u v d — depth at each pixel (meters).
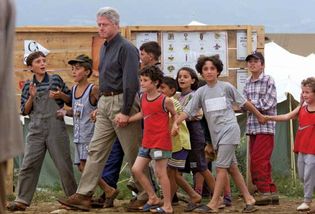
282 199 16.58
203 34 17.70
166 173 13.16
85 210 13.60
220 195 13.97
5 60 5.43
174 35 17.62
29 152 14.12
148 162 13.25
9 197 16.23
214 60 13.52
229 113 13.57
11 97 5.49
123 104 13.17
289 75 24.19
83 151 14.27
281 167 19.94
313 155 13.91
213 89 13.55
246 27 17.80
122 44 13.23
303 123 14.02
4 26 5.43
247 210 13.79
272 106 15.17
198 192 14.65
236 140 13.51
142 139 13.43
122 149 14.36
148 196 13.49
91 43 17.38
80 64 14.14
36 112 14.14
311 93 13.82
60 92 14.12
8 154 5.46
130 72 13.09
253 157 15.20
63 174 14.18
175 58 17.61
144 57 14.16
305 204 14.09
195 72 15.92
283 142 20.05
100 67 13.59
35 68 14.14
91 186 13.55
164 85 13.97
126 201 15.88
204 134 14.92
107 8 13.34
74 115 14.31
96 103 14.25
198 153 14.18
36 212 13.97
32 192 14.27
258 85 15.32
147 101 13.00
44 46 17.27
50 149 14.15
